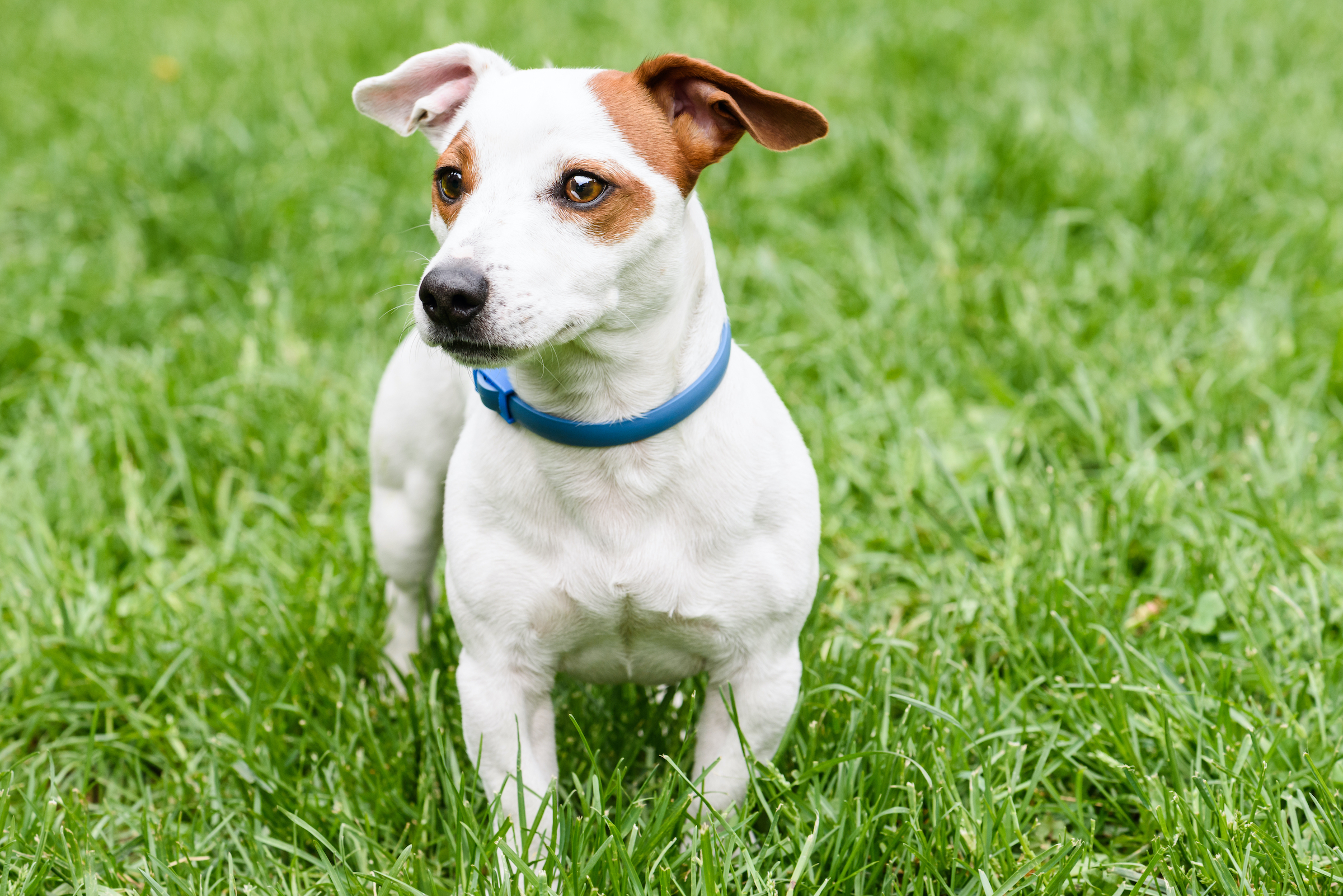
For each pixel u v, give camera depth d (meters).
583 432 2.67
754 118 2.71
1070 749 3.17
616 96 2.59
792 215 6.08
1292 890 2.74
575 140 2.51
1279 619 3.54
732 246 5.82
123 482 4.52
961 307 5.26
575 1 8.88
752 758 2.89
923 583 3.97
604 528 2.74
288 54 8.13
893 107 6.82
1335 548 3.99
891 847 2.87
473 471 2.81
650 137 2.59
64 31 9.16
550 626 2.81
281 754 3.34
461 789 3.05
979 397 4.90
